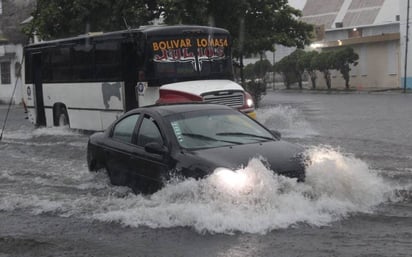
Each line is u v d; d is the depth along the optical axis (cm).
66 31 2531
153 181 755
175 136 752
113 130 891
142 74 1450
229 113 836
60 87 1808
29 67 1969
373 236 607
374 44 4772
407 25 4356
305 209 664
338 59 4797
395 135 1550
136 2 2397
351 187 707
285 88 5866
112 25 2431
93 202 786
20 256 589
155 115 804
